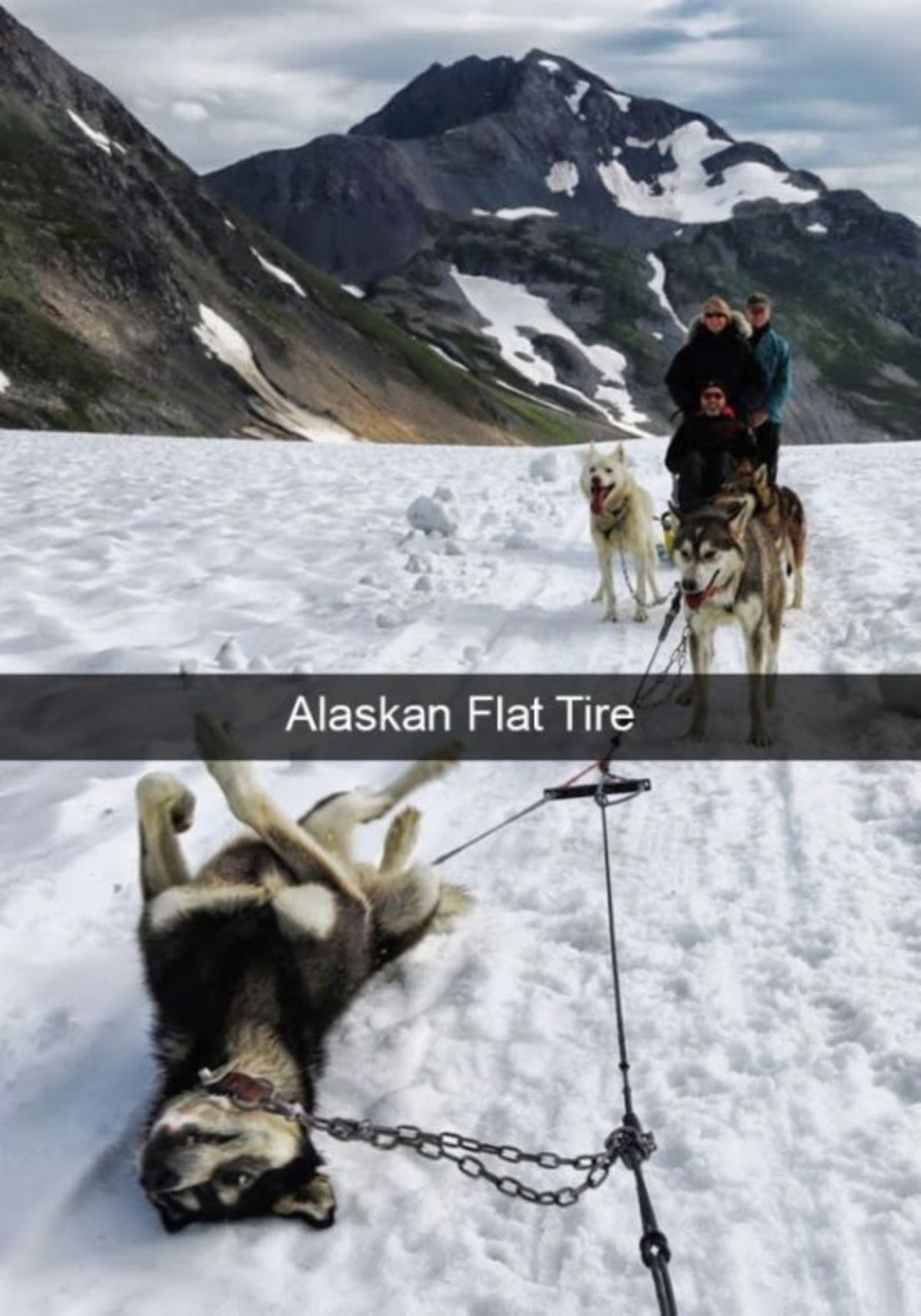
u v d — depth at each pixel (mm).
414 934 3225
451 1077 2863
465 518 10195
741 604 4859
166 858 2941
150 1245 2377
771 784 4461
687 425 7055
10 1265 2314
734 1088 2756
